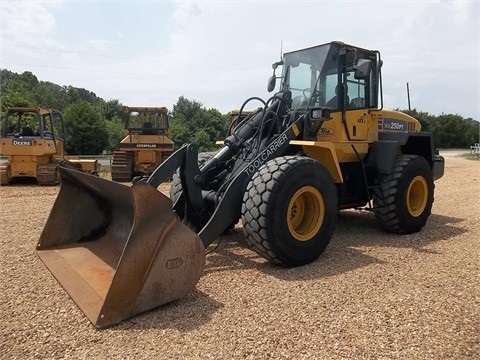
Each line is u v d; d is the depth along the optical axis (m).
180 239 3.34
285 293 3.62
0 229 6.11
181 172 4.43
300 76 5.71
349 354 2.68
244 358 2.63
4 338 2.86
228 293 3.62
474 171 16.67
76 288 3.45
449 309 3.33
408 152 6.81
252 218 4.11
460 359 2.64
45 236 4.35
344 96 5.47
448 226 6.43
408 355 2.68
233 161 4.94
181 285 3.37
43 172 12.59
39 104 56.88
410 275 4.11
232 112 7.14
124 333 2.93
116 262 3.83
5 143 12.61
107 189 3.87
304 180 4.30
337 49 5.45
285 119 5.09
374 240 5.54
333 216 4.61
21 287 3.76
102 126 40.44
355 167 5.98
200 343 2.80
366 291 3.68
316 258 4.55
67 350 2.71
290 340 2.84
